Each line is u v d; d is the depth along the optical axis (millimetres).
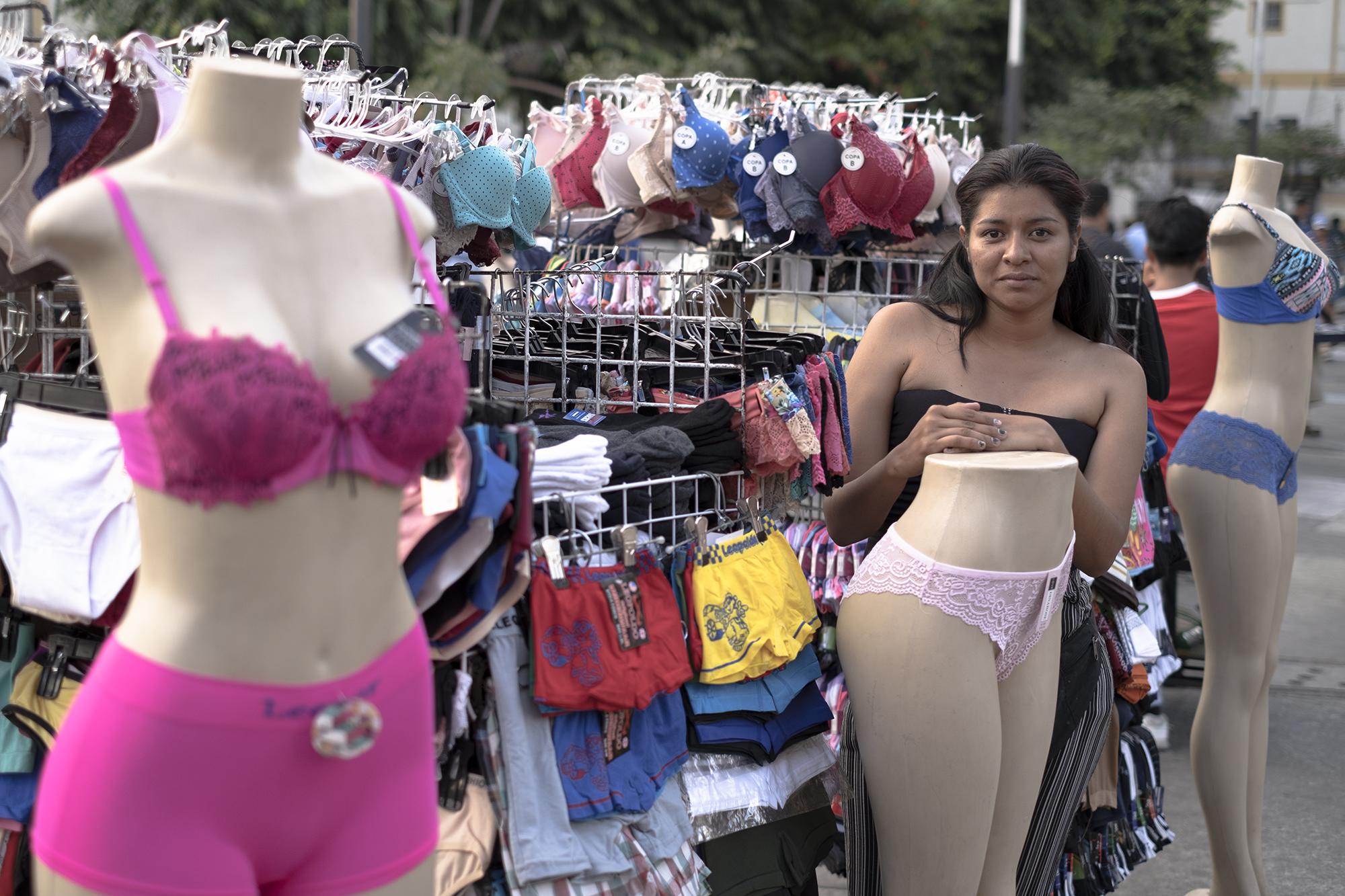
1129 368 2766
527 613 2285
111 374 1574
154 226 1556
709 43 14508
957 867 2406
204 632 1540
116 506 2133
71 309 2588
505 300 3264
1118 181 19578
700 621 2475
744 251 4824
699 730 2484
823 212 4301
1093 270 2832
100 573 2127
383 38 11641
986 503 2350
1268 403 3504
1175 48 22047
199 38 2625
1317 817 4336
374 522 1641
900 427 2805
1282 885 3857
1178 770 4816
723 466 2730
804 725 2643
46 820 1570
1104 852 3395
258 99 1631
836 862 3439
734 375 3008
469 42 13172
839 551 3389
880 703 2412
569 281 3451
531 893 2197
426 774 1752
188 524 1526
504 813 2227
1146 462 4039
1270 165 3641
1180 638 5695
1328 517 8898
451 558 1965
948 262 2883
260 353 1508
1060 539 2402
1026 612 2398
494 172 3141
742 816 2545
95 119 2309
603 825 2291
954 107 17859
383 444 1598
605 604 2305
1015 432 2562
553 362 3207
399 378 1599
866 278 4918
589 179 4723
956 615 2340
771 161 4324
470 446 1878
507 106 14836
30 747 2246
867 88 15867
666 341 3188
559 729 2303
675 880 2367
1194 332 4938
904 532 2443
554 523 2381
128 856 1524
